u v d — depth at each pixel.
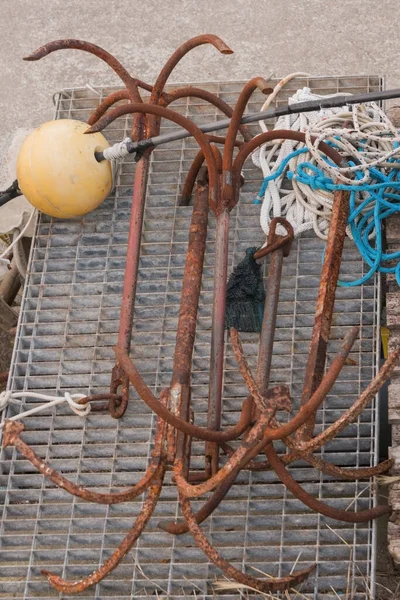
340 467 4.11
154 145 4.44
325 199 4.45
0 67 6.79
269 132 4.32
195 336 4.30
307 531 3.97
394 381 4.15
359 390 4.20
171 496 4.12
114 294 4.56
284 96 4.98
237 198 4.30
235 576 3.61
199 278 4.19
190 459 4.14
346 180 4.22
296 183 4.53
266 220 4.52
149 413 4.28
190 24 6.71
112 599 3.94
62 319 4.54
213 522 4.03
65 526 4.12
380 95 4.16
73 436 4.29
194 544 4.02
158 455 3.73
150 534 4.05
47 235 4.73
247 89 4.11
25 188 4.57
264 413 3.43
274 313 4.19
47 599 3.98
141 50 6.69
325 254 4.16
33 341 4.49
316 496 4.05
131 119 4.96
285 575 3.91
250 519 4.03
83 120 5.05
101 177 4.55
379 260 4.34
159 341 4.42
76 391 4.38
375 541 3.91
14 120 6.62
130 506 4.12
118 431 4.27
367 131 4.51
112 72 6.65
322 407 4.20
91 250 4.66
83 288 4.59
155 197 4.72
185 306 4.09
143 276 4.57
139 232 4.38
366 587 3.84
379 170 4.48
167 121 4.95
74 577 4.03
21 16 6.90
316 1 6.67
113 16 6.82
